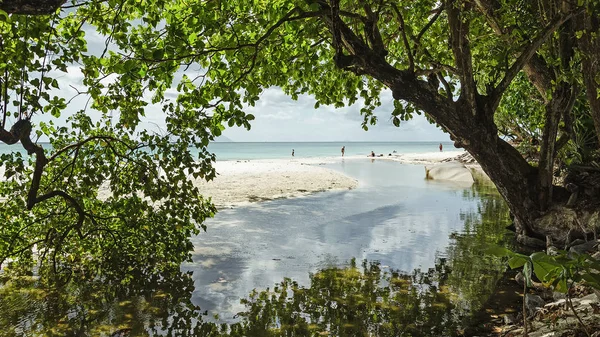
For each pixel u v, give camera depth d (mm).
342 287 7449
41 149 6293
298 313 6305
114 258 8602
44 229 8250
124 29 7043
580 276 2916
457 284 7535
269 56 9609
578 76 8164
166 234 8273
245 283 7719
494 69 9141
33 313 6289
